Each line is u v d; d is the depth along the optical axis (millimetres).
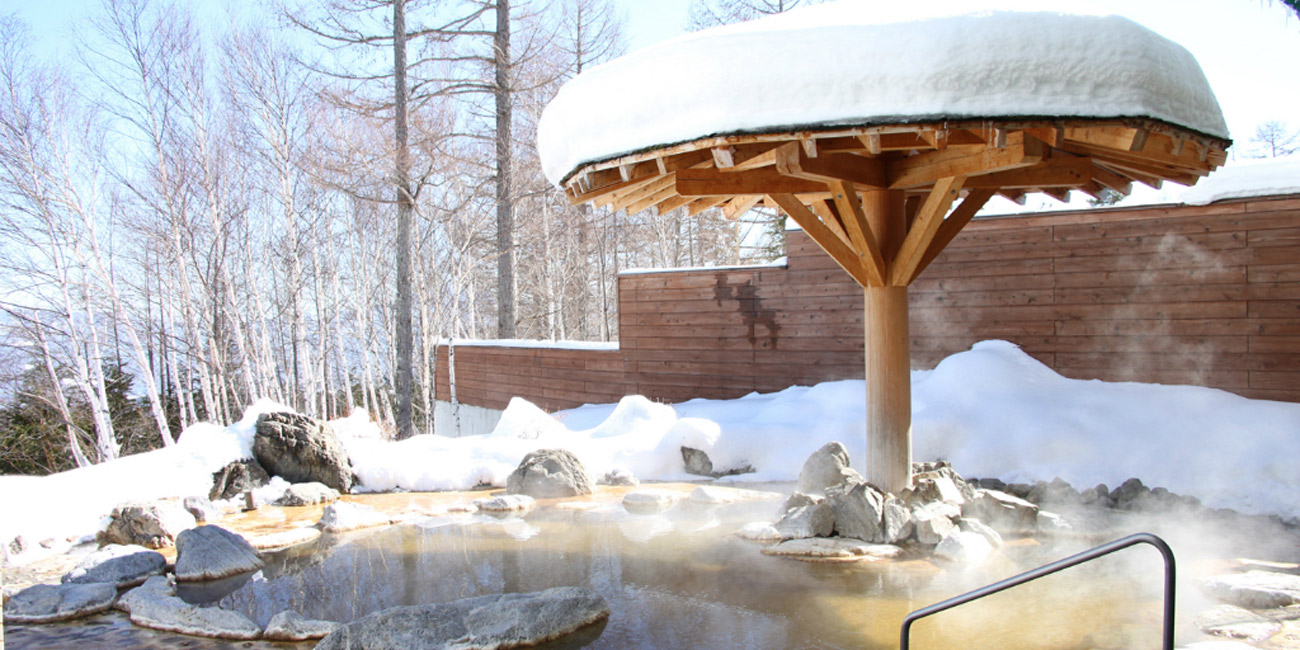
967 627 4234
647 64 4770
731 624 4359
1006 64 4098
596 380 13133
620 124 4836
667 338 12305
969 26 4133
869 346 6285
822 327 11016
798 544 5824
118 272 19422
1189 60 4695
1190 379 8672
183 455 8312
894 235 6133
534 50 18156
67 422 17766
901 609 4559
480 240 20250
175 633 4578
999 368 8992
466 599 4527
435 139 16266
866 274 6168
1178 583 4910
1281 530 5996
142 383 23047
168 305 20688
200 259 20750
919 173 5586
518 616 4266
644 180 5719
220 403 20875
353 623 4254
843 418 8984
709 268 11906
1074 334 9320
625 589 5023
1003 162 4785
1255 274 8336
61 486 7340
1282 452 6988
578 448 9258
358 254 27281
